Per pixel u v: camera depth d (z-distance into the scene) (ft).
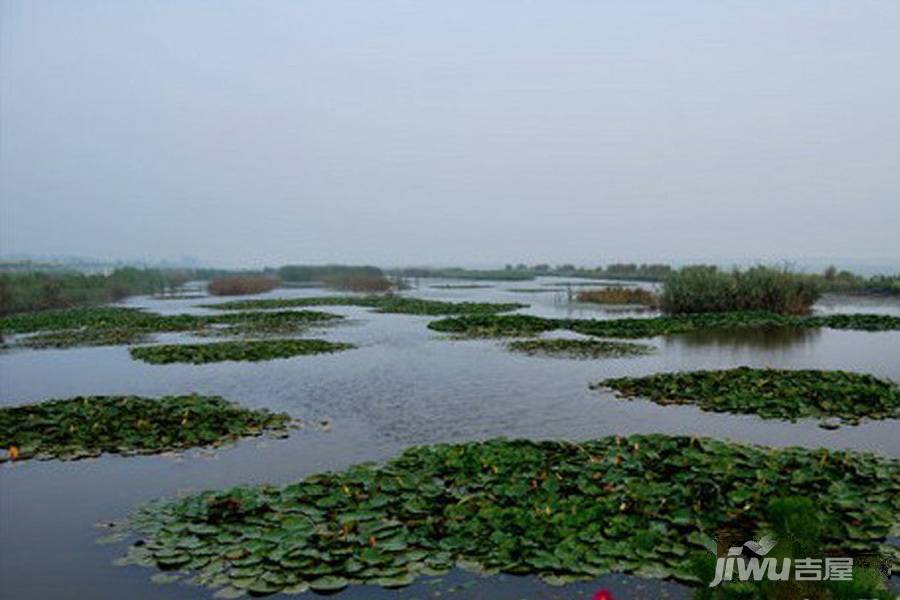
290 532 17.94
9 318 94.99
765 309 84.94
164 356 55.21
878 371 44.19
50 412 32.55
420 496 20.40
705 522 18.22
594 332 67.15
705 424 30.50
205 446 27.78
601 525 18.16
